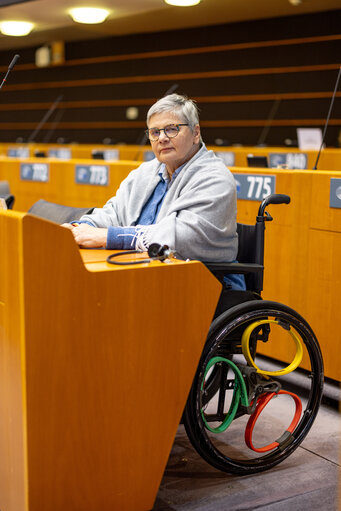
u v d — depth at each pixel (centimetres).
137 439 197
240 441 265
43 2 1032
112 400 189
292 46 1178
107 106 1436
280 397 314
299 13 1164
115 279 183
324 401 311
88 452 188
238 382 231
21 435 178
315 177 324
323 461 251
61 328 176
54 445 181
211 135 1299
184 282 196
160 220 240
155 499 218
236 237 239
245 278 250
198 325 202
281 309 232
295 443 245
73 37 1452
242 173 362
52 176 575
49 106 1532
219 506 215
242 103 1252
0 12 1098
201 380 215
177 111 236
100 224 263
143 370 193
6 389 184
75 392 182
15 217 169
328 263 322
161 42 1345
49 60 1484
